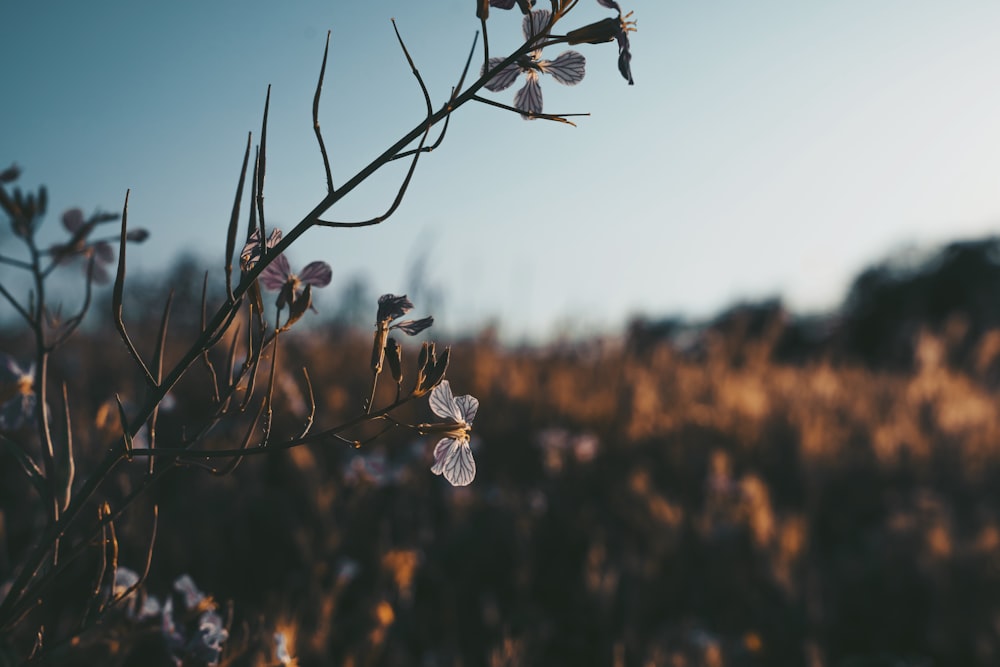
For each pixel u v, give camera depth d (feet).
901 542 14.05
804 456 17.26
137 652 6.75
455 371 19.88
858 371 28.89
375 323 3.65
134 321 18.30
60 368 13.75
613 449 17.72
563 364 24.12
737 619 11.87
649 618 11.58
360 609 9.42
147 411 3.43
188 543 10.48
